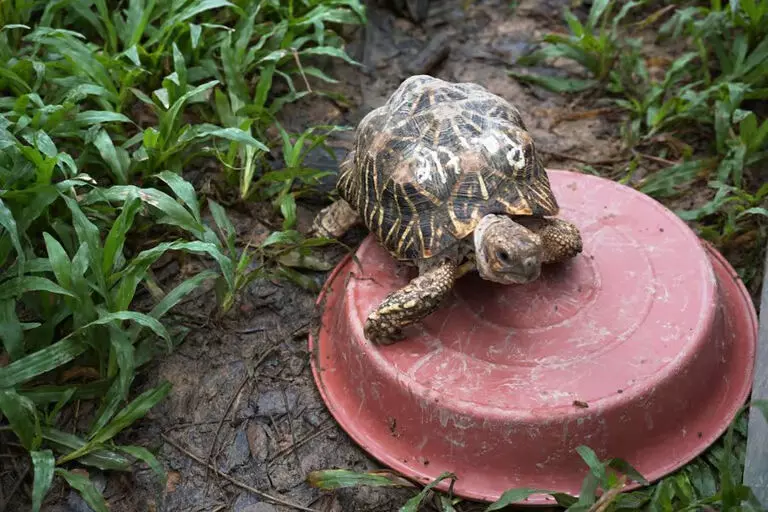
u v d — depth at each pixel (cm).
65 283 94
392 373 93
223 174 113
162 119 107
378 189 97
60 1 115
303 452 97
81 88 106
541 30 138
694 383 93
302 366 103
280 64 124
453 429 91
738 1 119
